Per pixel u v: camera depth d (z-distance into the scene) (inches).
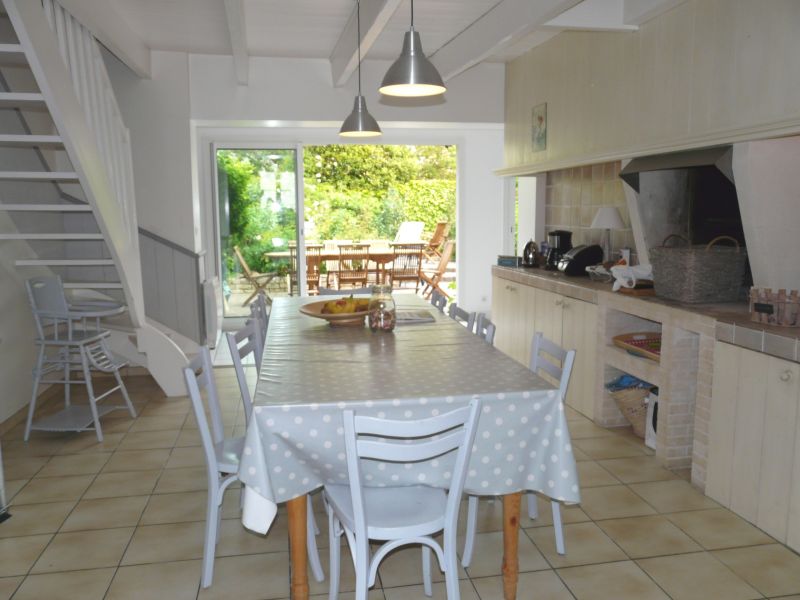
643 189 151.5
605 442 148.9
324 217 552.7
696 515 114.5
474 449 86.4
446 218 566.6
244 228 277.1
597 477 130.3
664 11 138.3
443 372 97.4
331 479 86.9
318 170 547.5
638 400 148.6
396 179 559.5
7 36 171.2
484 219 310.3
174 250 220.2
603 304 155.3
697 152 129.5
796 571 97.2
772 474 105.5
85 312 158.4
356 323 135.4
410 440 85.5
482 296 314.7
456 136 302.7
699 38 129.0
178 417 171.3
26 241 180.2
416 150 559.2
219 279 275.7
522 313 202.2
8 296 165.6
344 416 73.6
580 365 168.1
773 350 103.4
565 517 114.7
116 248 159.3
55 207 145.4
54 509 119.5
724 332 114.6
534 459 88.7
